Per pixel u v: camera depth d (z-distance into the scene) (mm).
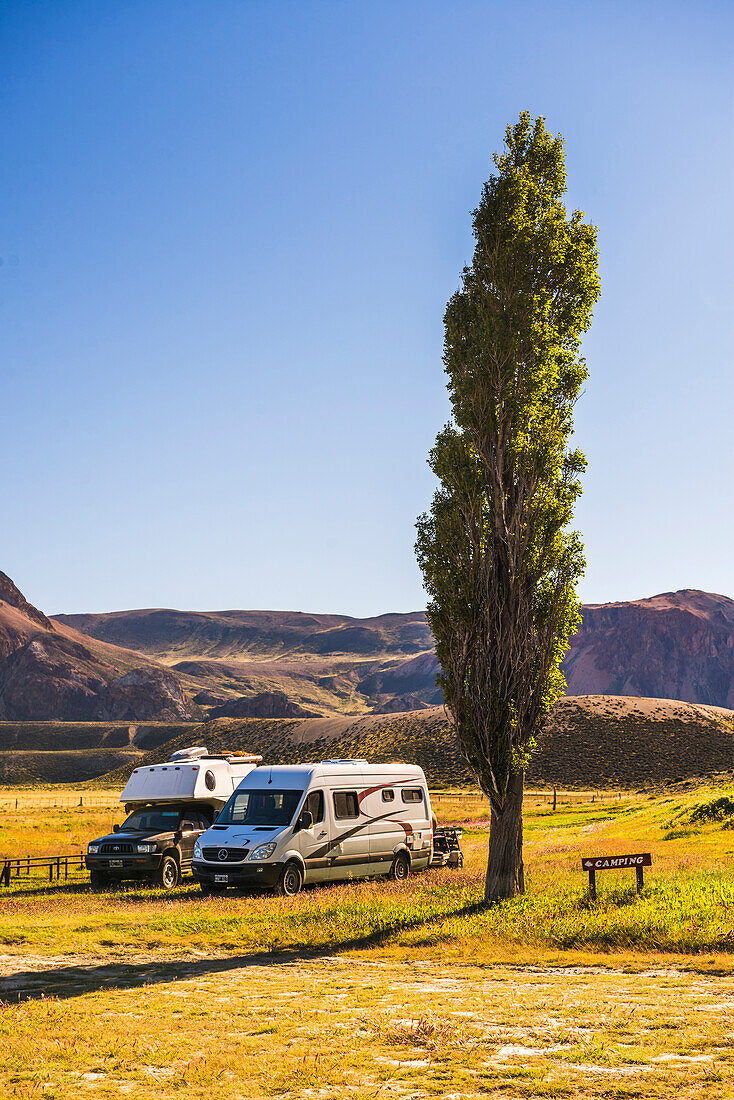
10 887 23219
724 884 14438
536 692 16375
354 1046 6879
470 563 16562
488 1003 8258
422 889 17906
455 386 17422
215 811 23422
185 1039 7207
